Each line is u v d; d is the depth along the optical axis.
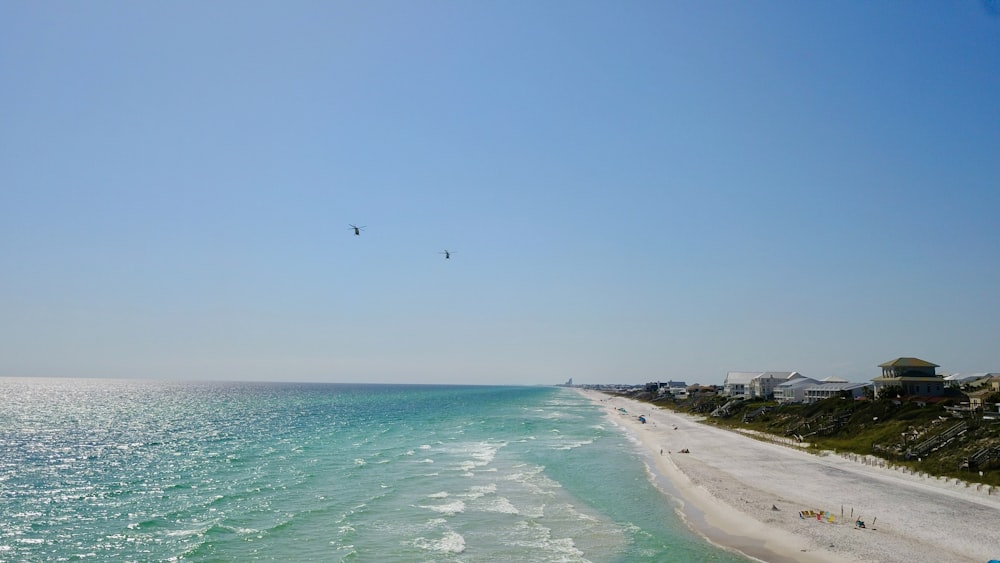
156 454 85.44
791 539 41.78
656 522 46.97
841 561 37.25
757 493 56.00
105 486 60.50
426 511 49.84
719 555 38.94
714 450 86.25
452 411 194.62
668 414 174.00
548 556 38.62
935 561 36.62
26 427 131.25
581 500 54.59
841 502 51.19
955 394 97.56
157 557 37.91
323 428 127.81
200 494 56.19
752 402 149.88
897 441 72.06
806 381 134.75
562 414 179.12
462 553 39.06
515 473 68.31
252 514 48.41
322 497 54.81
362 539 41.75
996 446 57.22
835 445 80.94
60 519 46.91
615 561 37.88
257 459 79.31
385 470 69.88
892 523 44.38
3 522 45.97
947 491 54.34
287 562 37.00
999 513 46.56
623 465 74.31
